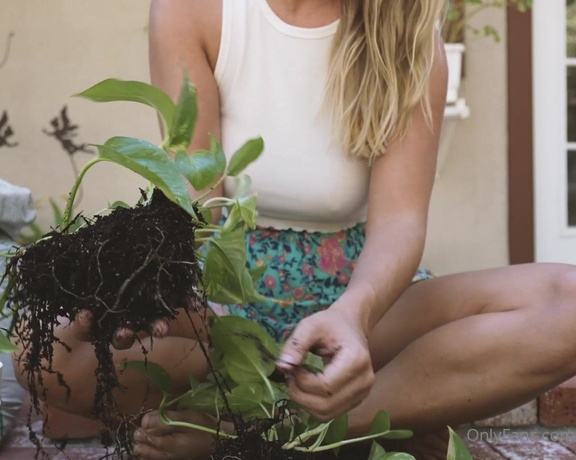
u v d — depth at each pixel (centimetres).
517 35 340
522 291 157
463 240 342
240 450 133
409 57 169
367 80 171
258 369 141
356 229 189
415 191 169
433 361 157
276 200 180
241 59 175
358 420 161
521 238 344
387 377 160
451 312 167
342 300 142
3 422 198
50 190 329
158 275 115
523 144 343
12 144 328
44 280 117
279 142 177
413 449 176
